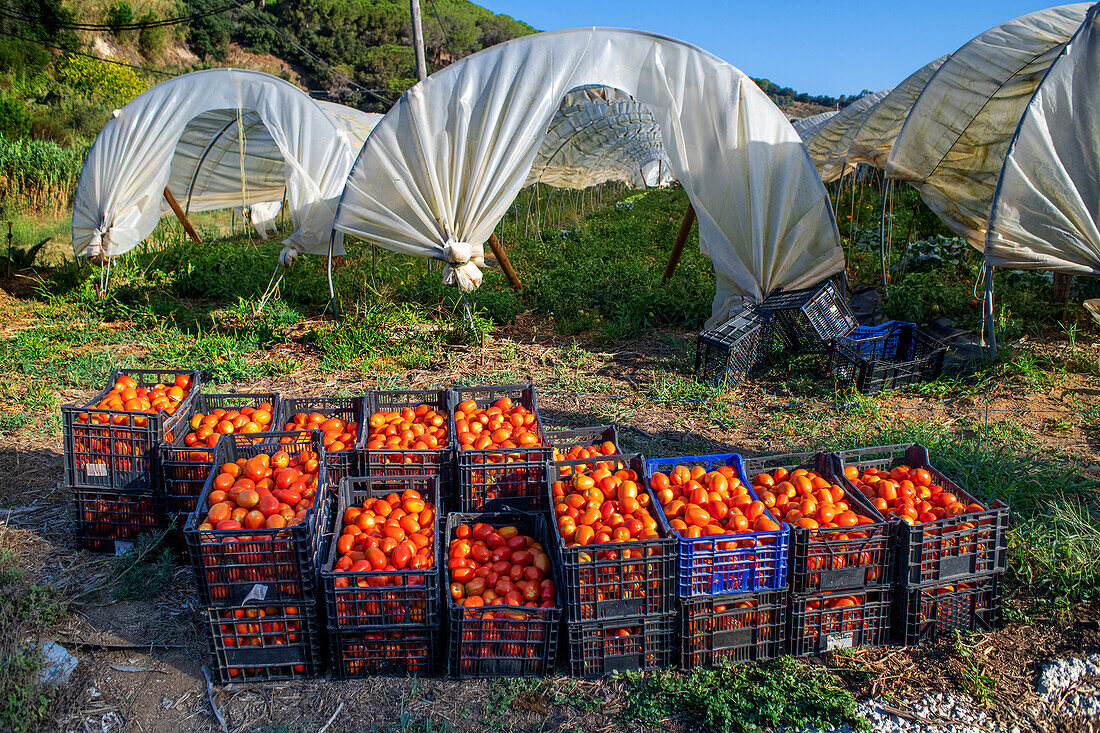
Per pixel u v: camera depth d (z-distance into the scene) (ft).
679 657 12.72
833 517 13.16
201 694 12.38
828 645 13.07
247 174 57.06
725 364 26.23
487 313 35.78
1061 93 23.99
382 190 30.27
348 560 12.40
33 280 43.91
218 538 11.84
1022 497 17.34
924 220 44.27
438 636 12.51
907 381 25.73
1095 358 27.25
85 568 15.66
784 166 28.63
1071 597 14.19
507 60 29.89
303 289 39.50
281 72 203.41
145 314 35.55
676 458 15.33
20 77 120.16
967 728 11.43
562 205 90.43
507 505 15.20
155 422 15.72
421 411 18.06
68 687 12.43
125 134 37.17
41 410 24.14
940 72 30.83
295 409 18.29
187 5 191.11
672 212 76.84
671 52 29.37
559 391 26.37
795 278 29.22
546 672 12.60
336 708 12.00
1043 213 24.35
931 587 12.90
